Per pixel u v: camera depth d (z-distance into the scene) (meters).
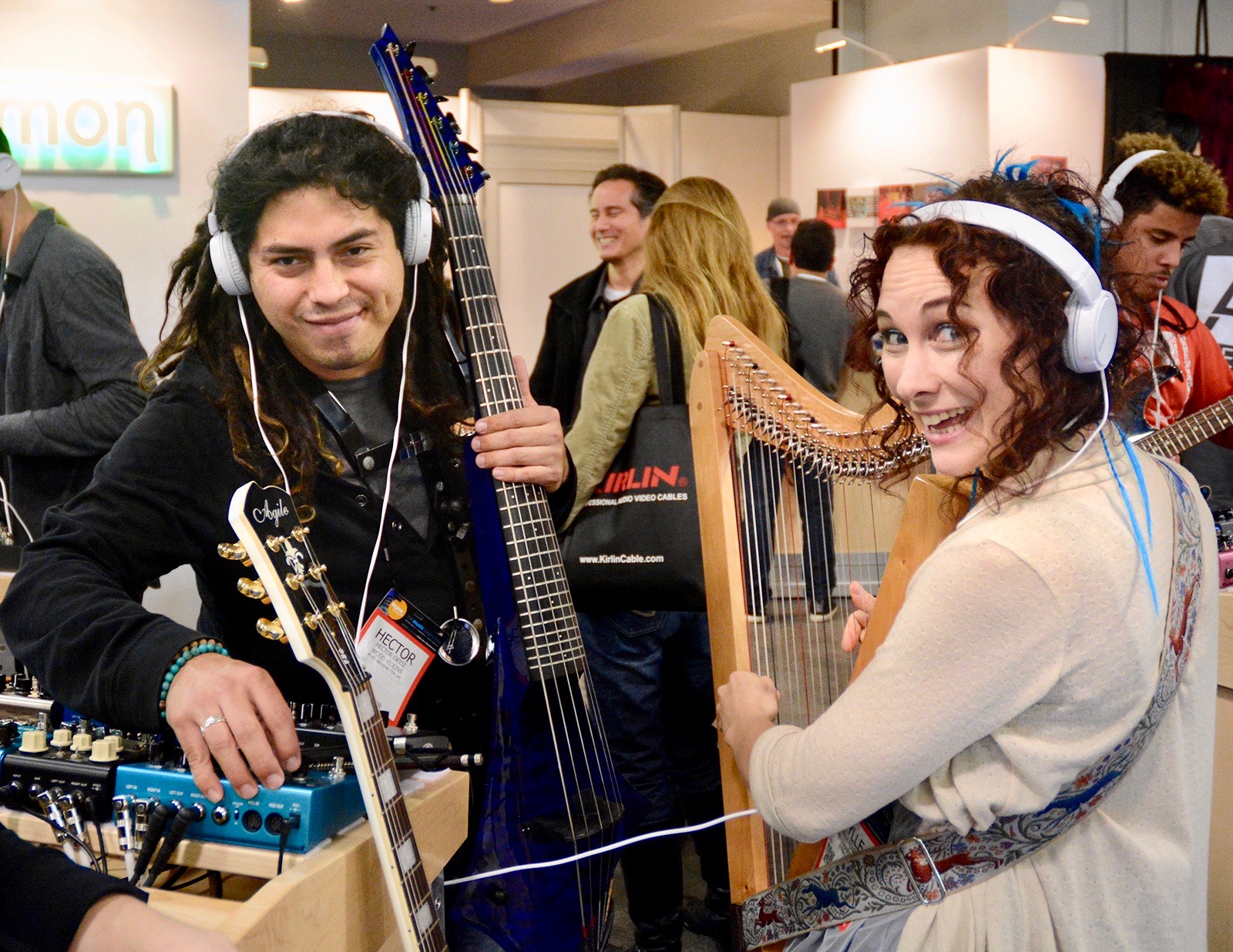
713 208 2.51
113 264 2.99
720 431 1.63
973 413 1.11
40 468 2.94
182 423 1.44
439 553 1.52
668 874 2.46
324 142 1.34
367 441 1.49
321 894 1.07
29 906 0.79
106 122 3.41
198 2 3.44
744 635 1.62
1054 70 5.46
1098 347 1.05
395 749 1.31
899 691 1.08
